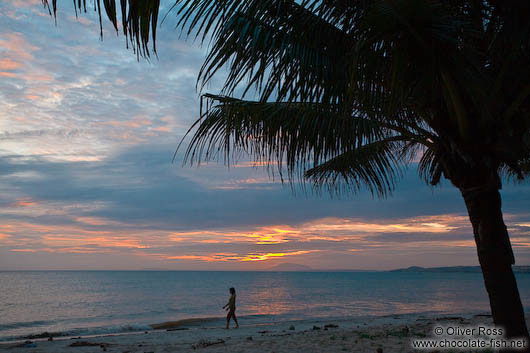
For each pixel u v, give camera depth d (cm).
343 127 347
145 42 176
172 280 14138
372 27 233
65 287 8419
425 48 240
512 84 330
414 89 276
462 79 265
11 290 7212
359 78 258
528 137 412
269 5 241
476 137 323
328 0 253
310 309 3409
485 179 324
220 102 388
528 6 254
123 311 3391
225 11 222
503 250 329
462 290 7412
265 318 2431
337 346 866
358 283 12000
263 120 369
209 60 233
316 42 267
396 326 1266
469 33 245
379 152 518
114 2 165
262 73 250
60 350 1055
